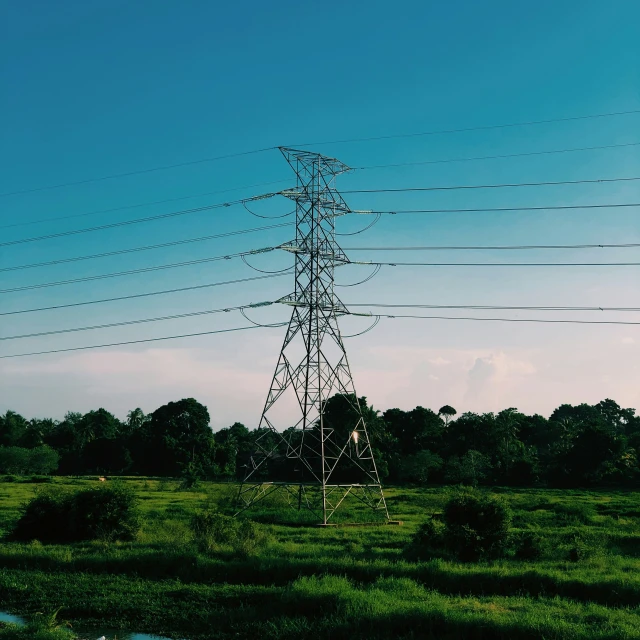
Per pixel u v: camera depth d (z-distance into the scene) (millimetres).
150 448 131750
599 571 26047
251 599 23844
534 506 56062
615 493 81938
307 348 48031
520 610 21203
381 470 93250
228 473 127688
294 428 48906
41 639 20297
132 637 21641
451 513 30891
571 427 133875
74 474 135875
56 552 31016
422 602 21797
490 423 114438
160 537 35562
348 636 20062
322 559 27703
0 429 149500
